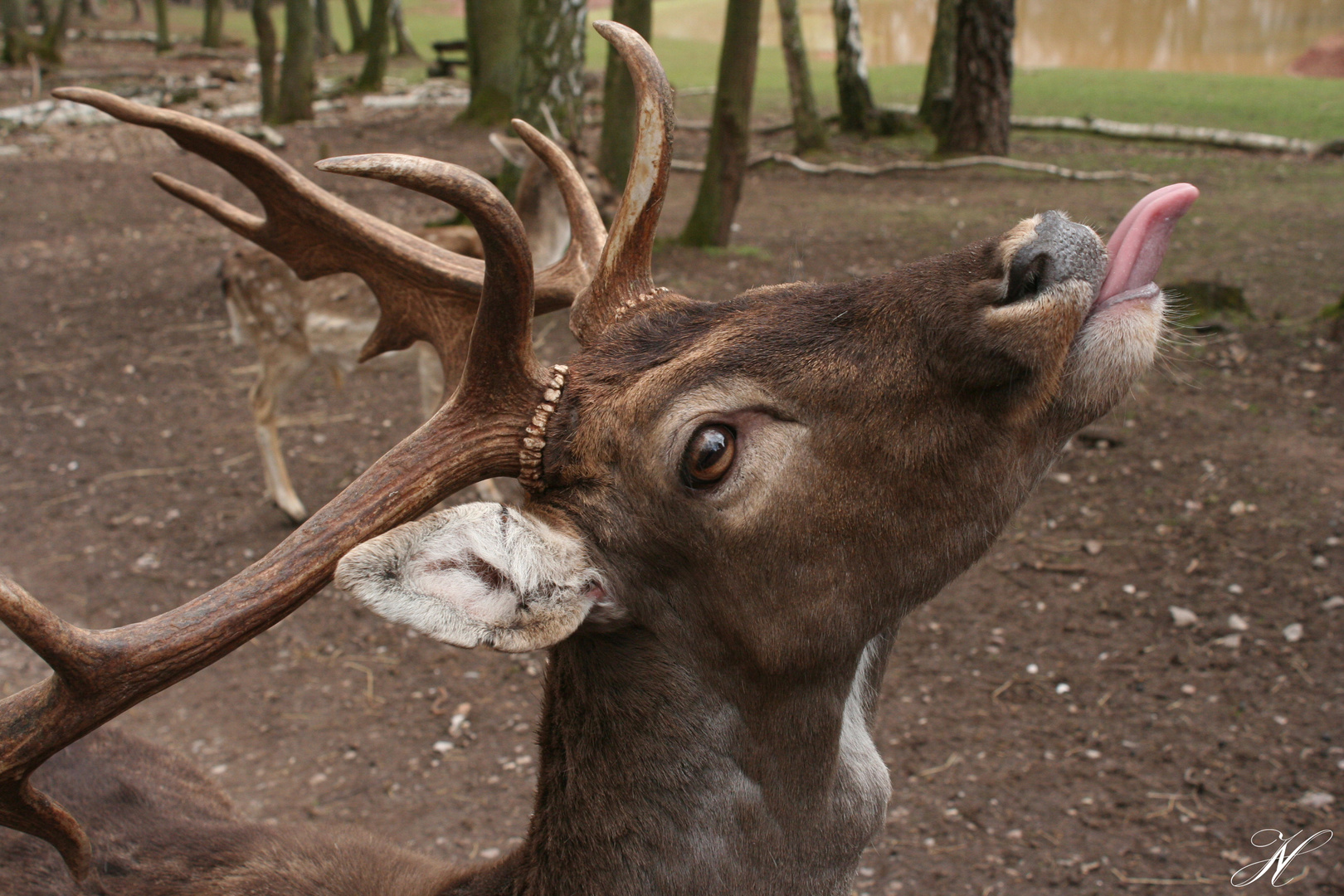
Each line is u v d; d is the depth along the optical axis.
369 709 4.74
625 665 2.04
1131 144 17.27
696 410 1.92
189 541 6.07
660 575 2.00
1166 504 5.76
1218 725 4.21
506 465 2.02
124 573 5.75
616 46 2.15
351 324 5.90
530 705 4.76
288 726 4.63
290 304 5.93
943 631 4.98
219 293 10.22
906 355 1.90
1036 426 1.93
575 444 2.00
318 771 4.34
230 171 2.56
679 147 17.67
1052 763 4.12
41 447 7.25
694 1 50.31
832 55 34.38
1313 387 6.97
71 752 2.67
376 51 23.14
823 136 17.03
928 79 18.91
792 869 2.09
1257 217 11.96
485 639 1.71
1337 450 6.12
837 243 11.23
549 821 2.09
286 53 18.95
